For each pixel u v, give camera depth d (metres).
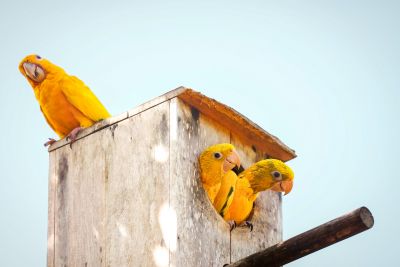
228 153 7.86
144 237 7.74
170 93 7.95
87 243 8.24
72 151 8.71
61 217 8.61
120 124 8.31
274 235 8.75
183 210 7.65
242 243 8.23
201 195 7.87
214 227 7.90
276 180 8.21
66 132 9.62
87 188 8.41
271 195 8.89
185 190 7.74
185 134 7.92
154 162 7.90
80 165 8.57
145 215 7.79
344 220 6.40
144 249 7.70
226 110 8.18
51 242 8.63
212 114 8.20
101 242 8.10
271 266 6.85
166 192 7.71
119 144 8.26
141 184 7.92
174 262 7.44
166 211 7.65
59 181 8.76
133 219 7.88
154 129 8.00
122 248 7.89
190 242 7.62
